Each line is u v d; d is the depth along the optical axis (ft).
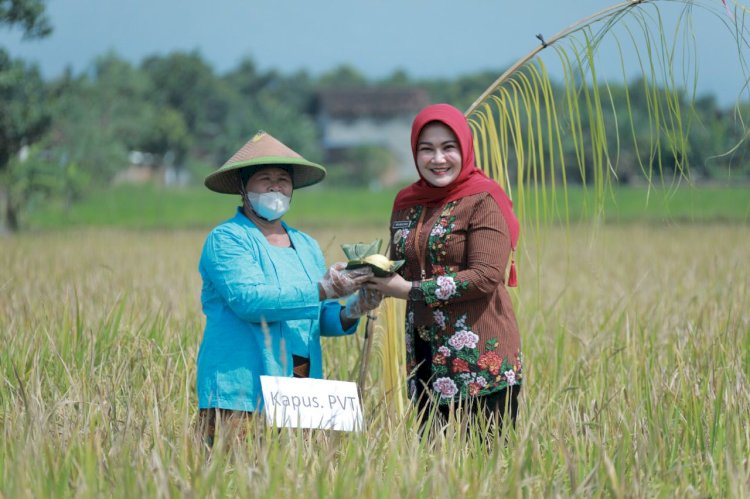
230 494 18.85
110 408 22.91
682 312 40.50
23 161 150.92
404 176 452.35
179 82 554.46
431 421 22.25
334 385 21.90
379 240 22.18
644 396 25.39
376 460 19.79
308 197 246.68
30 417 21.49
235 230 22.33
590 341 32.48
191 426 22.02
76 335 31.04
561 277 65.10
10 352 29.84
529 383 28.99
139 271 66.18
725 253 78.38
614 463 19.89
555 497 17.87
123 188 266.16
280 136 409.69
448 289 21.70
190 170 415.03
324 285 21.67
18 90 132.16
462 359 22.63
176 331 34.01
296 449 20.30
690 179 23.20
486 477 19.20
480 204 22.20
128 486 17.61
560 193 153.48
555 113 24.68
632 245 93.86
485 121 26.13
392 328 25.04
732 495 18.30
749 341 31.19
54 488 17.99
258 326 22.15
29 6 110.01
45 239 113.09
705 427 23.06
